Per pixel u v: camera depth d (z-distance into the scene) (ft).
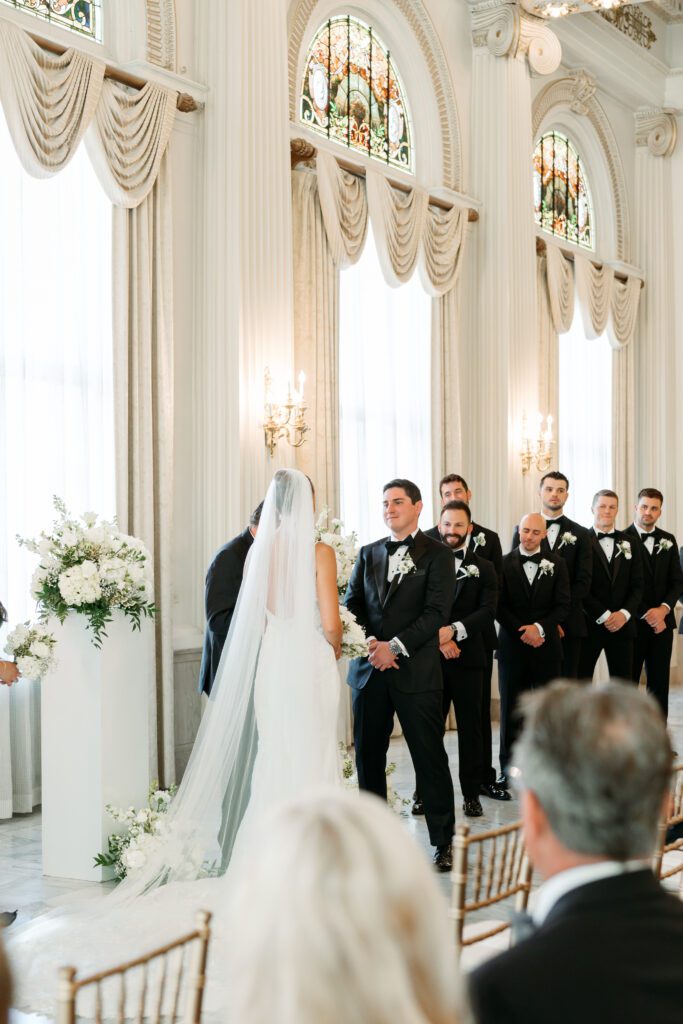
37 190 21.47
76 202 22.26
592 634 26.58
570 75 39.73
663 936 4.03
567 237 41.24
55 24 22.25
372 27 31.78
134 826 16.21
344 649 16.28
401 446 31.63
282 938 2.92
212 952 12.43
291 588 14.96
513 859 7.88
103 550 16.62
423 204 31.53
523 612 22.49
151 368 23.11
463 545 20.98
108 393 22.70
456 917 7.07
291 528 15.05
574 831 4.21
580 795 4.18
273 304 25.31
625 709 4.30
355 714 17.61
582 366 40.91
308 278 28.02
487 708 22.09
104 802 16.44
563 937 4.03
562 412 40.11
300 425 25.54
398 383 31.63
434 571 17.42
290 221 25.89
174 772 22.93
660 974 3.89
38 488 21.47
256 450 24.90
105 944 13.00
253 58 25.02
